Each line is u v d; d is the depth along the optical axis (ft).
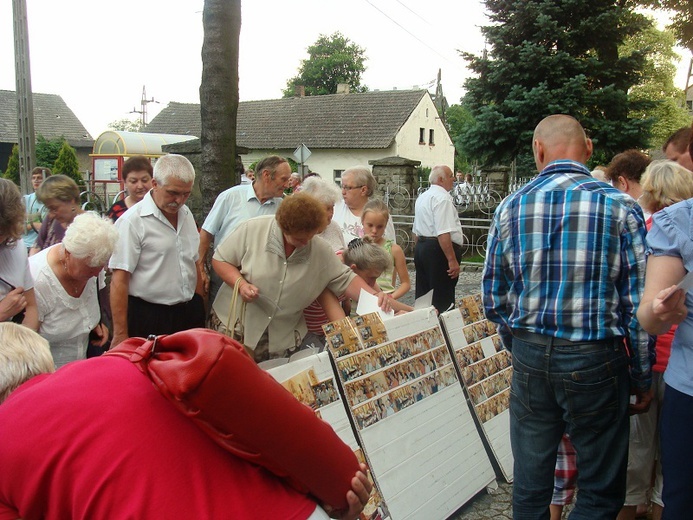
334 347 9.98
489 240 9.13
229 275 11.41
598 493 8.61
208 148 17.89
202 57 17.83
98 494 4.24
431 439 11.16
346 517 5.41
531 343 8.56
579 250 8.21
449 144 144.56
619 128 44.32
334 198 15.12
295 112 130.93
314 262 11.43
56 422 4.42
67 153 87.56
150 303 12.37
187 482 4.37
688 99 147.43
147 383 4.60
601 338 8.18
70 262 10.17
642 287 8.22
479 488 11.88
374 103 126.72
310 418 4.83
